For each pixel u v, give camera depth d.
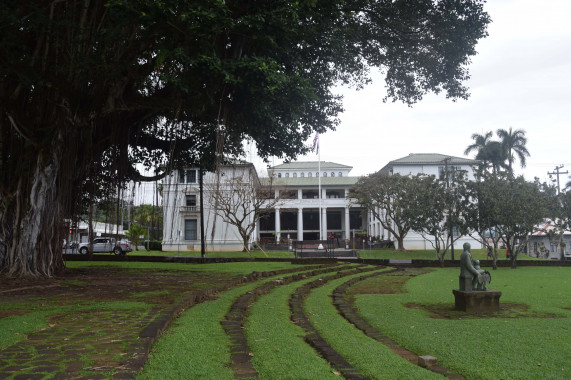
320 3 13.17
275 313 8.16
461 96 18.20
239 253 38.12
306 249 49.44
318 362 4.55
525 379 4.37
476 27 15.68
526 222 25.16
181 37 10.94
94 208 18.70
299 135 19.28
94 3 12.80
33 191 13.02
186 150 18.75
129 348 4.54
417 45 17.11
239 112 13.80
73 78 12.92
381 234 63.31
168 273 16.02
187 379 3.72
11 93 13.01
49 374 3.65
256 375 4.00
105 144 15.66
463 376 4.55
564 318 8.12
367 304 10.17
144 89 14.66
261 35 11.65
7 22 10.49
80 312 7.02
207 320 6.71
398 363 4.73
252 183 38.25
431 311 9.27
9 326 5.73
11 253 12.84
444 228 27.73
